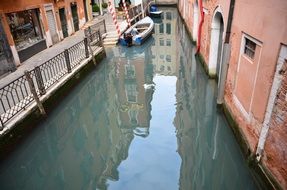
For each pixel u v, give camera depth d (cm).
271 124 455
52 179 635
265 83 473
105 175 618
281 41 414
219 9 797
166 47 1653
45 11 1295
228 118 700
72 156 720
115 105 977
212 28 905
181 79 1146
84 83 1055
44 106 767
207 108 863
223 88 738
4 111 630
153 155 677
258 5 498
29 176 643
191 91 1019
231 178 597
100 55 1277
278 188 438
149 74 1237
